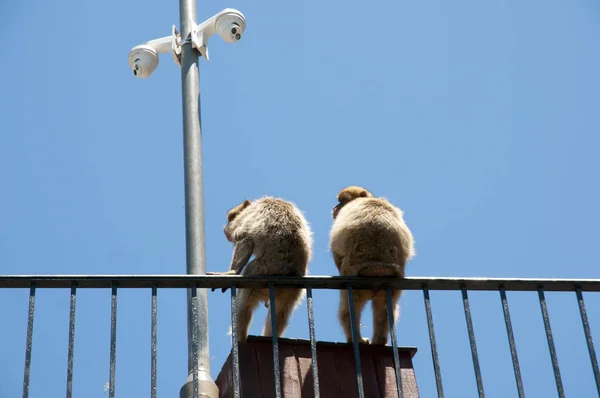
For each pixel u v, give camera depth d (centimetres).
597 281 1098
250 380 1173
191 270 1217
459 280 1095
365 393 1188
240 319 1266
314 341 1056
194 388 1009
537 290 1095
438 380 1024
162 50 1523
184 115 1374
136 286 1059
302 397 1173
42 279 1038
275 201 1359
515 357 1043
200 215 1259
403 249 1312
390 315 1084
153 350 1016
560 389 1027
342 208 1379
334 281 1098
